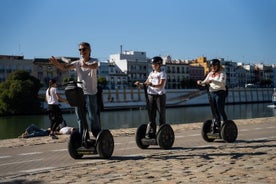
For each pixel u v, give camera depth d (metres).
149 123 10.78
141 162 8.52
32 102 96.00
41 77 120.44
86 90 9.08
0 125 66.50
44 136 16.56
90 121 9.24
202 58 176.12
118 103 123.19
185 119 71.31
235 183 6.09
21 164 9.09
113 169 7.76
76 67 9.05
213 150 10.09
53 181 6.84
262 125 18.09
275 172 6.89
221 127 11.88
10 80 97.12
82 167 8.14
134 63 148.75
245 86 179.00
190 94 138.25
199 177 6.63
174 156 9.25
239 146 10.85
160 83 10.56
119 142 12.84
